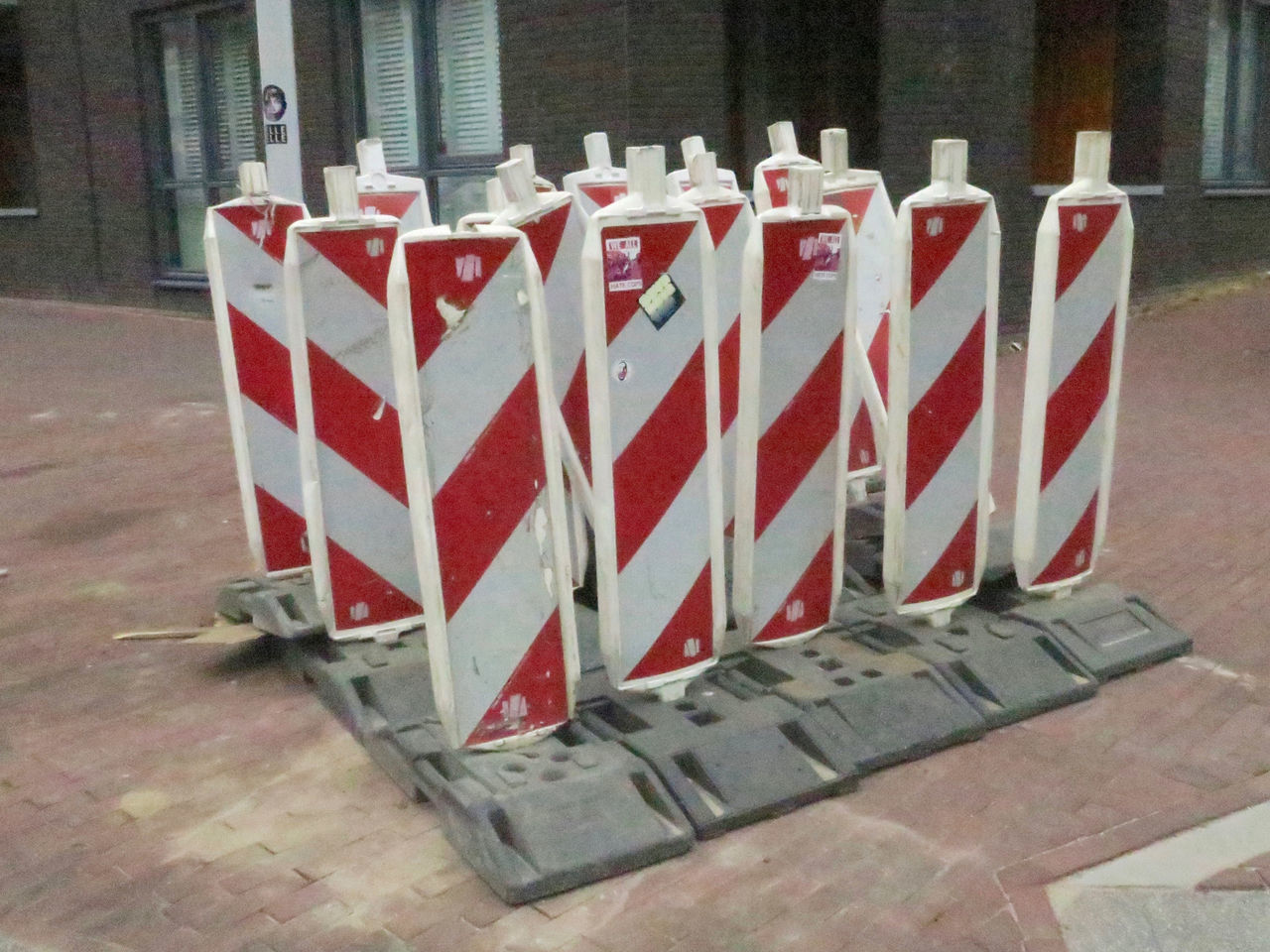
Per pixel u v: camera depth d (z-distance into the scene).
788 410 3.94
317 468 4.16
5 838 3.55
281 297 4.63
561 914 3.13
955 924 3.08
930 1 10.45
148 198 15.86
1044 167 13.34
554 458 3.48
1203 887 3.22
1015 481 7.13
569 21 10.84
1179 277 13.78
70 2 15.98
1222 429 8.34
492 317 3.32
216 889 3.27
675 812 3.41
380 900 3.20
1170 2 12.59
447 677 3.42
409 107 12.93
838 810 3.61
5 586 5.75
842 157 5.24
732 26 10.91
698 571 3.80
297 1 13.25
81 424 9.24
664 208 3.52
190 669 4.75
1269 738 4.00
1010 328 11.40
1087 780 3.76
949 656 4.19
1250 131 15.36
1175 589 5.32
